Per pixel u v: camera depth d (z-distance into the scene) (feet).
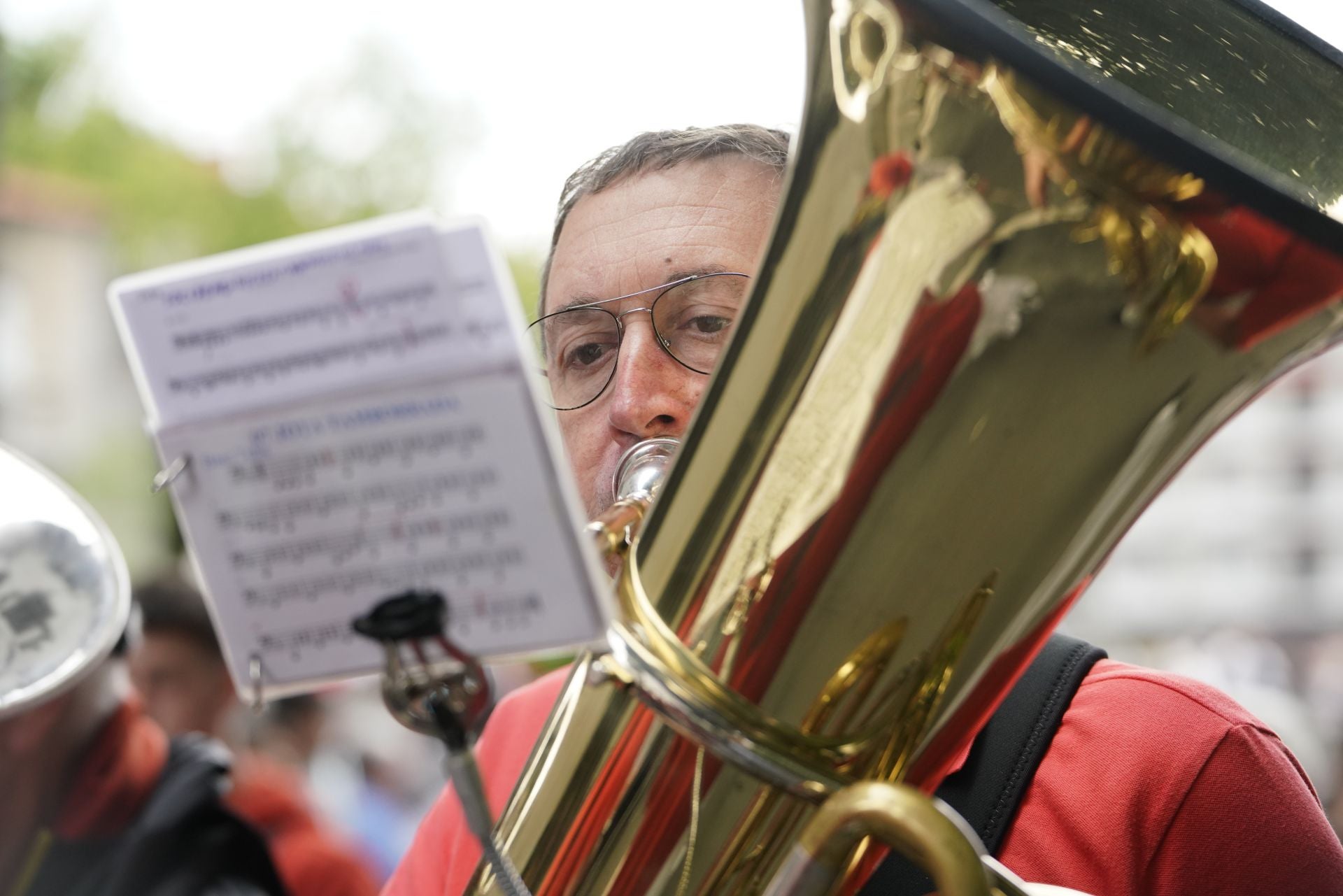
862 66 2.99
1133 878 3.90
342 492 2.71
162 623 7.85
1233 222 2.73
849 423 2.99
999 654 3.10
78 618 3.31
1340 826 17.97
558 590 2.70
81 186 41.09
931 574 2.98
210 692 7.97
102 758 4.34
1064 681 4.17
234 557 2.77
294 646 2.82
